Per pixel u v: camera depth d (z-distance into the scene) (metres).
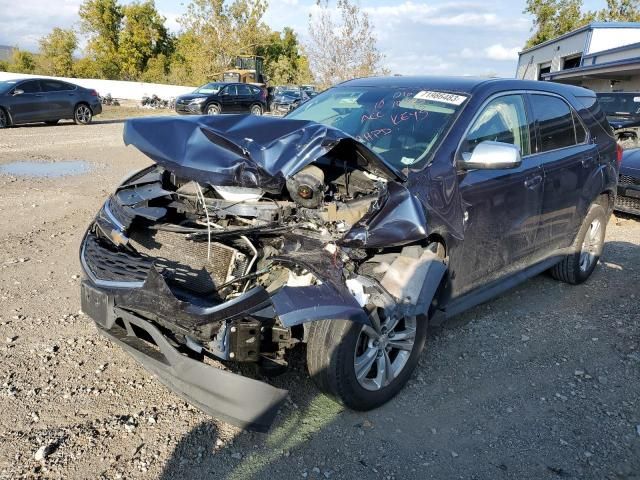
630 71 20.34
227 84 24.97
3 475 2.68
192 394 2.81
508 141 4.17
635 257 6.56
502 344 4.26
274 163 2.86
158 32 57.72
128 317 3.00
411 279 3.22
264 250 3.10
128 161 11.80
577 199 4.96
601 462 3.01
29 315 4.28
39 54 56.41
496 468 2.93
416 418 3.31
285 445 3.00
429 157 3.53
